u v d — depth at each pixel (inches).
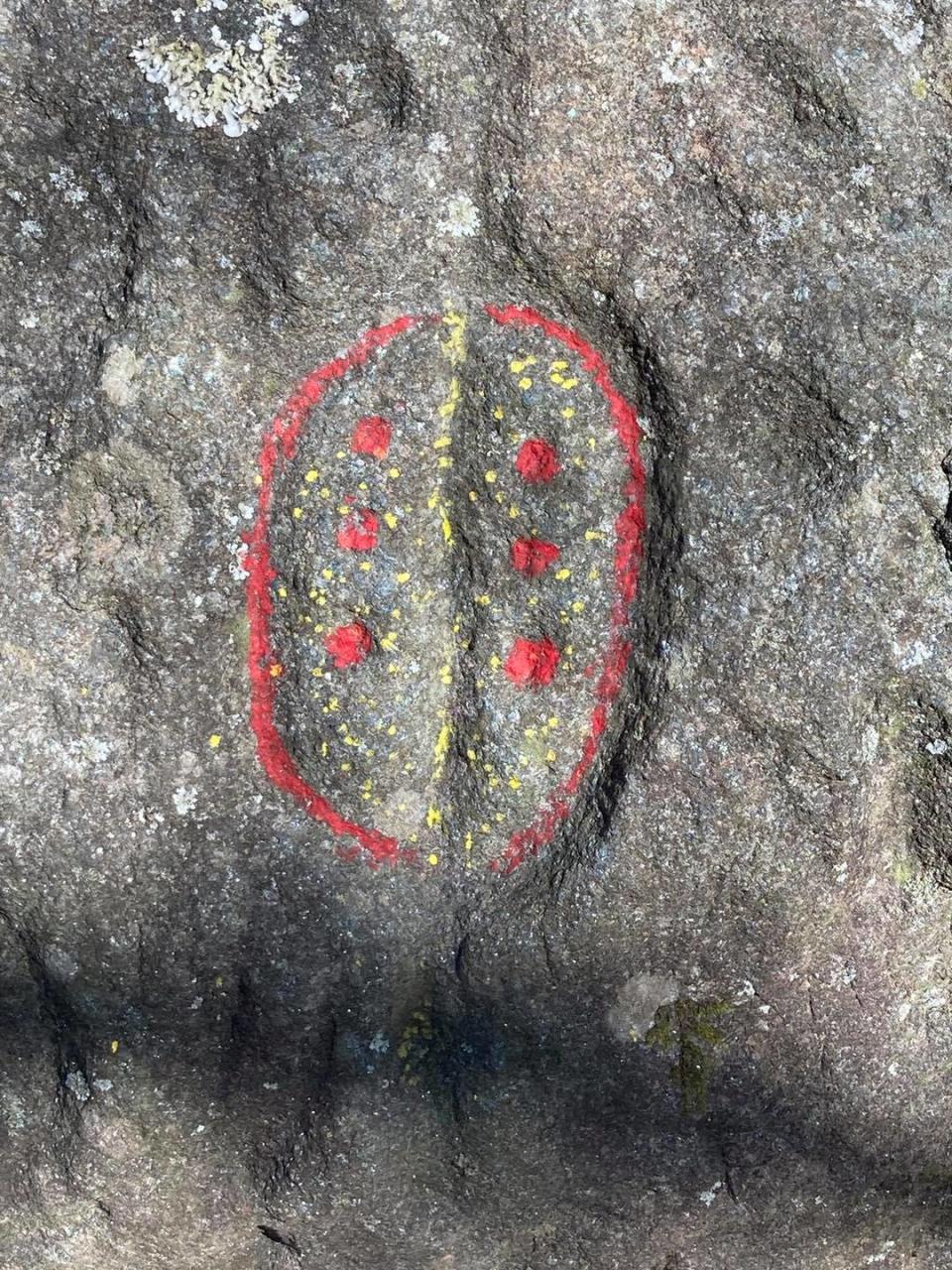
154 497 45.4
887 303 47.4
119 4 44.2
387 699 46.5
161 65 44.6
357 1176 47.8
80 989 46.2
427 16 45.4
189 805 45.8
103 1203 47.1
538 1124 48.4
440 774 46.3
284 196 45.7
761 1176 50.4
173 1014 46.4
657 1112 49.3
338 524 46.1
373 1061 47.6
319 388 45.9
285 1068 47.3
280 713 46.1
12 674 44.7
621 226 46.7
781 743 48.1
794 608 47.8
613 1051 48.8
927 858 48.9
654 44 46.0
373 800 46.6
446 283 46.1
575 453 46.9
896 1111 50.6
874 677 48.1
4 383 44.4
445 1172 48.2
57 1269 47.9
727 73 46.3
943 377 47.8
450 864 47.0
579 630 47.0
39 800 45.0
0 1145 46.6
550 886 47.6
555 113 46.2
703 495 47.5
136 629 45.2
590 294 46.8
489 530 46.4
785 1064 50.0
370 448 46.1
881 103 47.0
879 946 49.3
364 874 46.9
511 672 46.6
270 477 45.8
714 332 47.1
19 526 44.6
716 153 46.6
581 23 45.9
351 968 47.2
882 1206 51.4
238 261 45.4
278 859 46.5
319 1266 48.7
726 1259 50.9
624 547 46.9
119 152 44.7
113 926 45.8
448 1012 47.8
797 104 46.7
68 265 44.6
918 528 47.9
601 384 46.8
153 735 45.4
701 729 47.8
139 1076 46.4
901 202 47.3
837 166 46.9
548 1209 49.2
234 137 45.2
